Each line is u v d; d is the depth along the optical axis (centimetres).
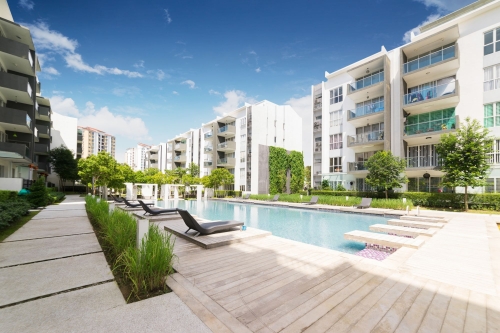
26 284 337
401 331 232
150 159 6500
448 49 1633
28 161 1909
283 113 3800
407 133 1842
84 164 2358
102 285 336
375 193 1902
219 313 263
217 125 3891
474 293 322
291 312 268
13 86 1716
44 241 596
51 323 239
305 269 414
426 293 321
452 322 250
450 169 1407
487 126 1514
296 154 3641
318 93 3347
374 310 274
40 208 1365
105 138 10575
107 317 251
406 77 1841
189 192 3434
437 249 567
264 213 1666
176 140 5331
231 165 3703
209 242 574
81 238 630
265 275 385
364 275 386
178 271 404
